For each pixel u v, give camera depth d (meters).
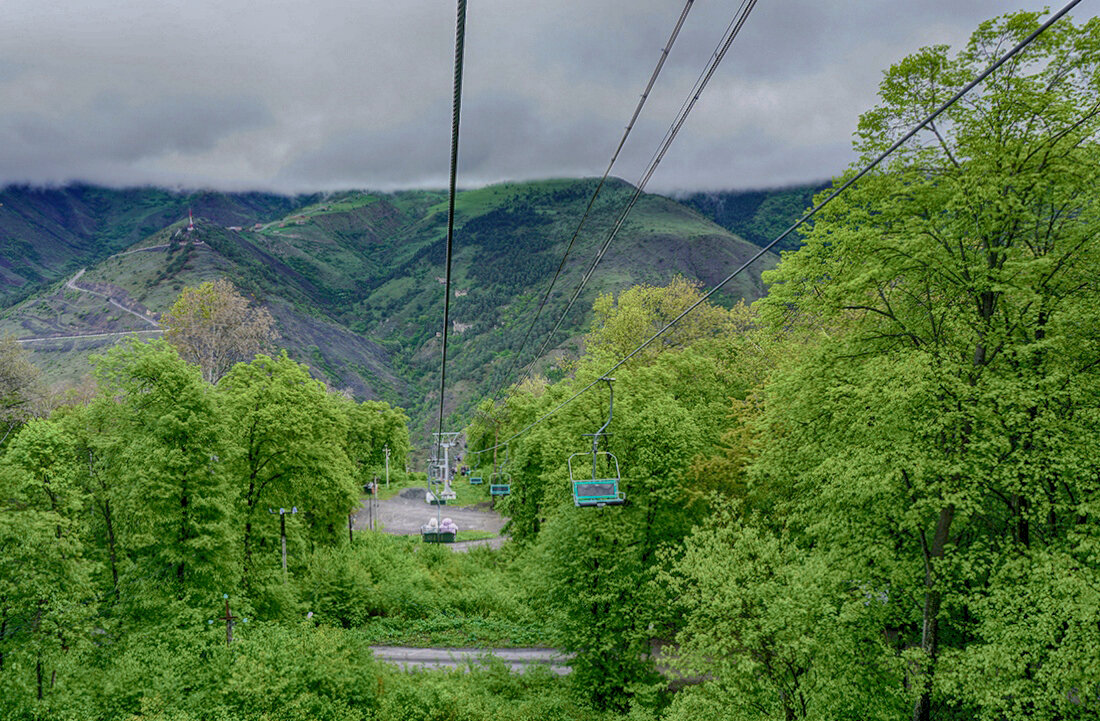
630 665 28.28
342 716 23.34
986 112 19.03
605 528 29.22
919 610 20.64
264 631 26.86
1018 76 18.53
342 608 41.66
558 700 27.31
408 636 40.59
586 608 29.38
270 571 36.66
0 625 21.81
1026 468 17.09
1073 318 17.36
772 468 24.67
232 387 37.84
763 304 24.22
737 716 17.80
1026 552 17.25
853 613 18.80
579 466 31.50
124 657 24.53
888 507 20.34
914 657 17.31
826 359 22.70
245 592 32.94
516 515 55.06
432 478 88.75
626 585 28.17
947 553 18.94
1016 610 15.99
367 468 91.94
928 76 19.98
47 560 22.88
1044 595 15.18
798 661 17.69
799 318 25.06
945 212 20.08
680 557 29.22
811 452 22.75
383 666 29.53
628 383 39.38
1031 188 18.25
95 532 31.50
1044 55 18.17
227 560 30.44
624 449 32.16
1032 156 18.30
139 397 30.09
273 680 22.78
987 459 17.53
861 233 20.28
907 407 18.89
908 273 20.80
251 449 35.94
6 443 52.94
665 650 20.84
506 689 30.02
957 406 18.55
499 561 58.00
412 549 61.81
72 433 31.03
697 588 20.09
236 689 22.38
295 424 36.09
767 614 17.98
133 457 28.02
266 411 35.34
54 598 22.55
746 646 18.19
